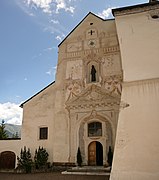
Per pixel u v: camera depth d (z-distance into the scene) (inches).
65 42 1027.3
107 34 976.3
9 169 908.6
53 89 975.6
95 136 866.8
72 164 841.5
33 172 831.7
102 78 914.1
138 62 550.6
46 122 943.7
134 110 483.8
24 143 945.5
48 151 904.3
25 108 991.0
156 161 416.2
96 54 957.2
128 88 519.8
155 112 464.8
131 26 620.7
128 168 425.1
